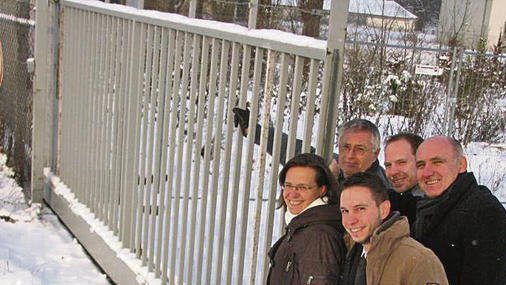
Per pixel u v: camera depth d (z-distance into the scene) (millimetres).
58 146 7180
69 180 6945
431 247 2918
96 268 5973
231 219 4020
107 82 5906
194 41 4438
